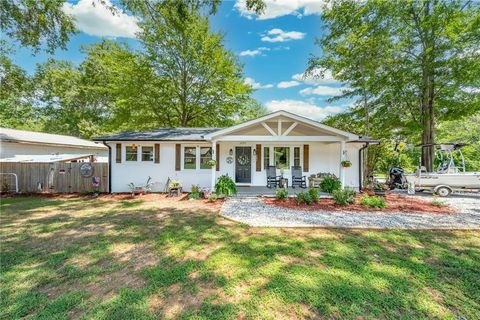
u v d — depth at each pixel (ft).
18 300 9.30
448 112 42.83
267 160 41.22
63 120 90.99
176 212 24.70
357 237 16.81
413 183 35.81
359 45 42.83
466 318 8.38
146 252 14.12
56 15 30.91
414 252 14.01
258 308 8.85
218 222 20.80
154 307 8.90
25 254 13.78
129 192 38.32
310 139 32.24
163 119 64.44
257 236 16.98
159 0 23.84
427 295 9.66
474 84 38.29
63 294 9.75
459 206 27.25
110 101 81.41
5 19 29.30
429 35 40.01
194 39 55.06
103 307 8.87
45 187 39.19
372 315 8.50
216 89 61.57
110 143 38.24
